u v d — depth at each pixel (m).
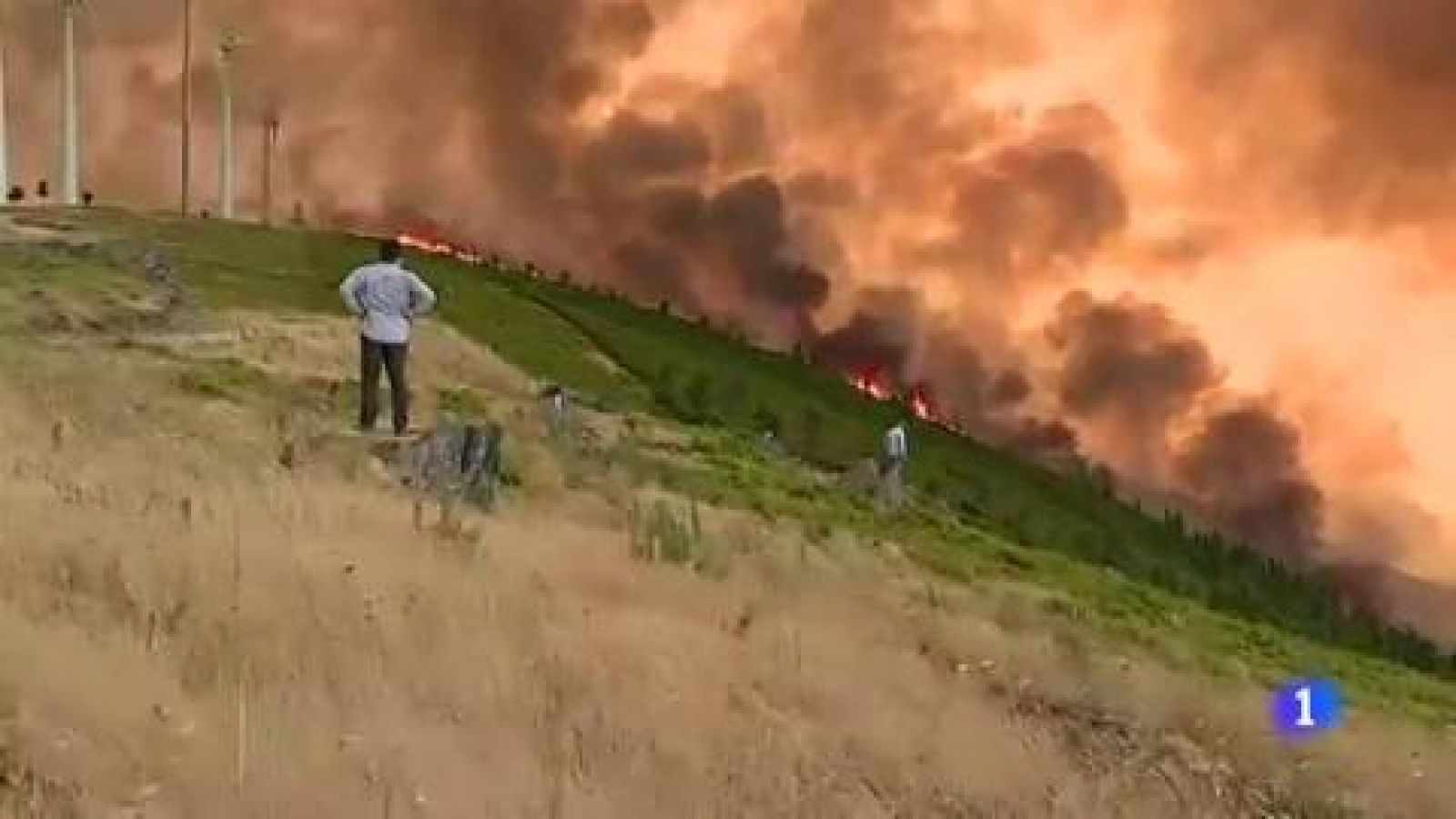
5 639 12.40
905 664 21.02
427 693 14.41
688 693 16.64
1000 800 17.42
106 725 11.76
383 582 16.72
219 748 12.09
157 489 18.62
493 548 20.27
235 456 22.92
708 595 21.83
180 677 13.13
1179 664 31.02
